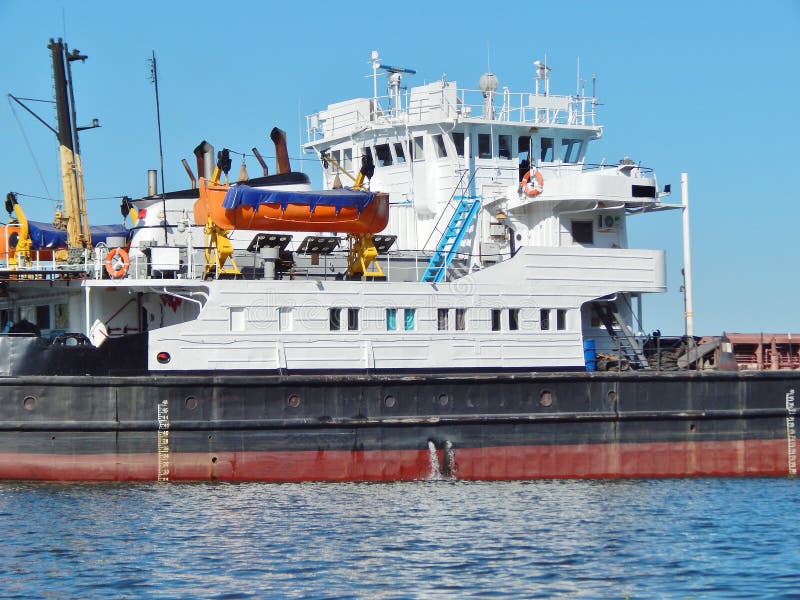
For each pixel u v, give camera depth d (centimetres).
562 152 7406
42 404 5612
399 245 7106
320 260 6391
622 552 4706
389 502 5472
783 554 4706
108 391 5641
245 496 5519
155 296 6281
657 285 6669
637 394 6291
